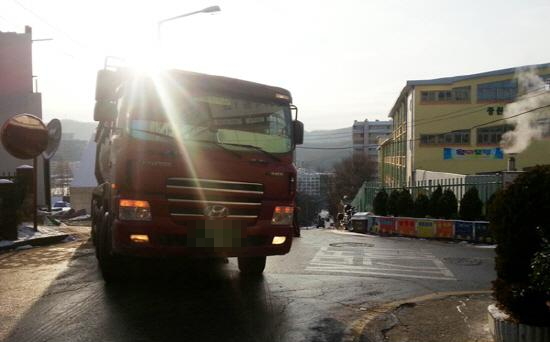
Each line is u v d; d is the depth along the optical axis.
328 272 8.70
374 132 101.75
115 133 6.54
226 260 9.28
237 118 6.62
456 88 42.56
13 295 6.50
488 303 6.49
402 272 8.93
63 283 7.23
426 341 4.96
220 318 5.63
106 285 7.10
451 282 8.08
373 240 15.12
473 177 18.34
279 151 6.81
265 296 6.69
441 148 42.59
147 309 5.91
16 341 4.78
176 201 6.08
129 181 6.04
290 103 7.14
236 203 6.33
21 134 12.87
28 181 15.05
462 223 15.44
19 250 10.80
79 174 38.41
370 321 5.64
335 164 84.31
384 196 19.52
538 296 4.59
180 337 4.96
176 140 6.21
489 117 41.81
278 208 6.64
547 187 4.70
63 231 13.88
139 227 5.95
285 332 5.22
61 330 5.10
